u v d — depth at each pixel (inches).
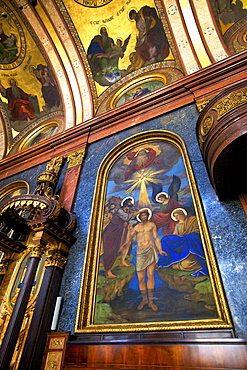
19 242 227.8
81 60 336.2
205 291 138.3
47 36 333.7
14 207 199.0
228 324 120.6
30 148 325.1
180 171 201.3
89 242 190.5
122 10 308.7
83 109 327.3
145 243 176.1
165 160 216.5
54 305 169.8
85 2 311.6
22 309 153.0
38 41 338.6
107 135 270.8
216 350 112.3
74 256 191.8
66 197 234.2
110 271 174.4
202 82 241.1
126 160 238.5
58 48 336.5
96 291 168.9
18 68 364.8
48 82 357.4
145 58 316.5
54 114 372.5
